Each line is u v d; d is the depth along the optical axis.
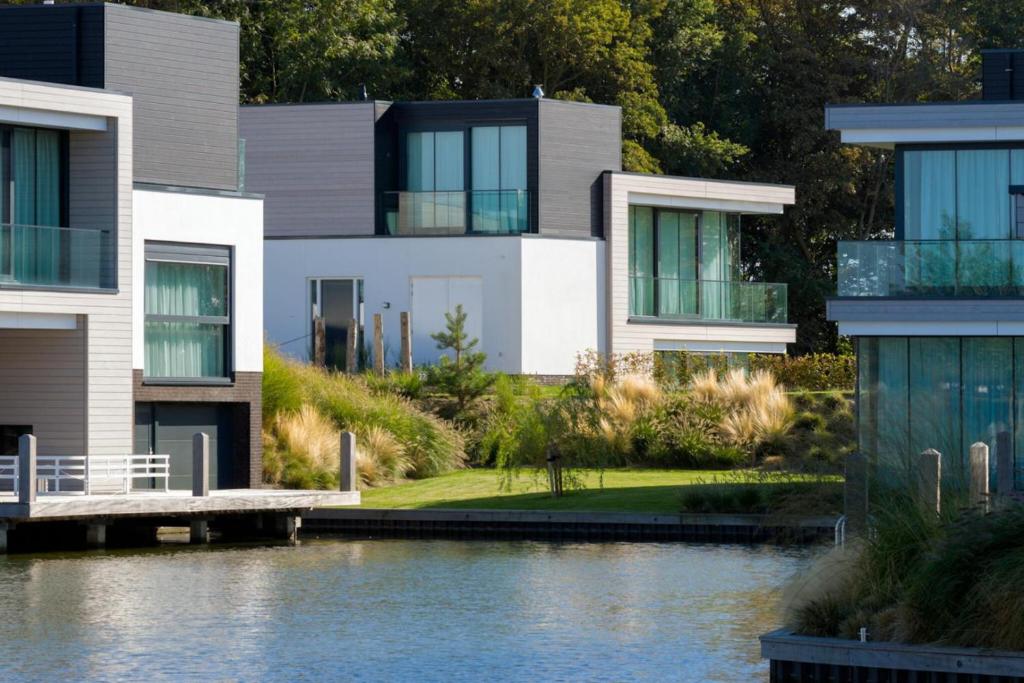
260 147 60.41
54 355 41.69
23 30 43.69
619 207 60.12
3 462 42.00
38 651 24.86
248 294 45.47
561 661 24.14
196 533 38.78
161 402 43.72
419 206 59.69
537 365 57.91
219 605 29.11
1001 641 20.50
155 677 23.11
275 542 39.03
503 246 57.69
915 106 41.03
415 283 58.47
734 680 22.73
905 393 40.78
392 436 48.50
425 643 25.55
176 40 44.62
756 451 48.53
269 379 47.66
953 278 40.19
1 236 40.03
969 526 21.58
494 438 50.44
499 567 33.81
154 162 44.06
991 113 40.72
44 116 40.78
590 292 59.44
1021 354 40.19
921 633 21.08
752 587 30.77
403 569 33.66
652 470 47.97
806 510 35.03
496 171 59.44
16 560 35.31
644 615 27.88
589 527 38.91
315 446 46.47
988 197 41.06
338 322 58.94
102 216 42.03
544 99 59.16
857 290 40.69
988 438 40.25
